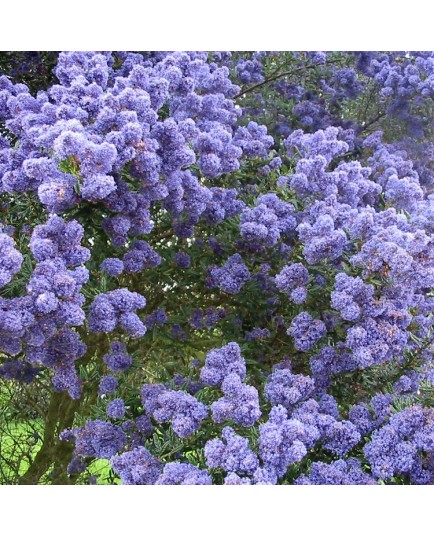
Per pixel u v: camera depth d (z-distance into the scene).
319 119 4.85
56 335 2.40
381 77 4.76
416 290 2.90
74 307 2.14
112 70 3.31
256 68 4.83
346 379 2.88
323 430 2.34
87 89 2.60
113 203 2.48
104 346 3.91
